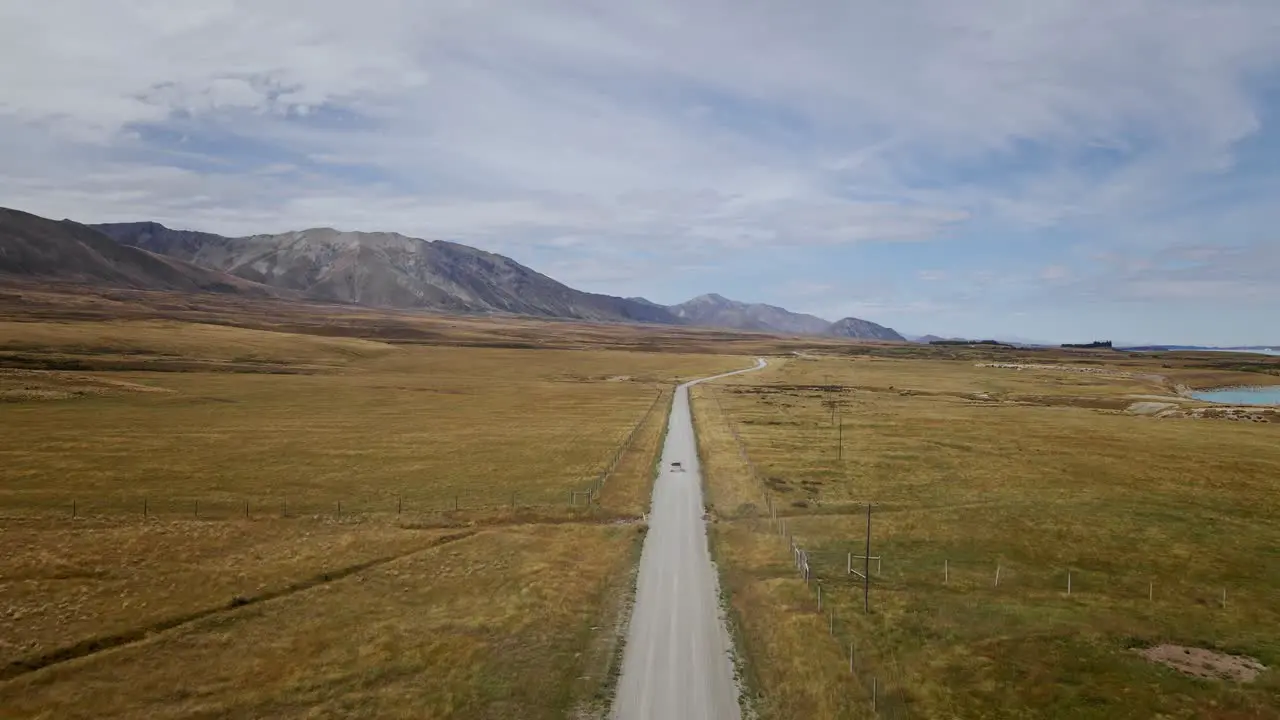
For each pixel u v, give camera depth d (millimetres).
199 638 33250
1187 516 56969
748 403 132375
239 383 137625
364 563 44094
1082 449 84750
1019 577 43438
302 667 30641
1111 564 46000
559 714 27031
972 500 61812
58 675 29406
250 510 55656
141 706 27391
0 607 35438
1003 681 30188
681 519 55375
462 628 34844
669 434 95938
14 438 78625
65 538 46469
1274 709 28266
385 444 83438
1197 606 39188
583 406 124250
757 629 34844
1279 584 42812
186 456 73312
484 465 73312
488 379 172500
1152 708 28266
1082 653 33031
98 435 82188
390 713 27094
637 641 33406
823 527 53500
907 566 45094
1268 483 67688
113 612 35531
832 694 28562
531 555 46062
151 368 145125
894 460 78250
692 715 26891
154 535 48000
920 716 27297
